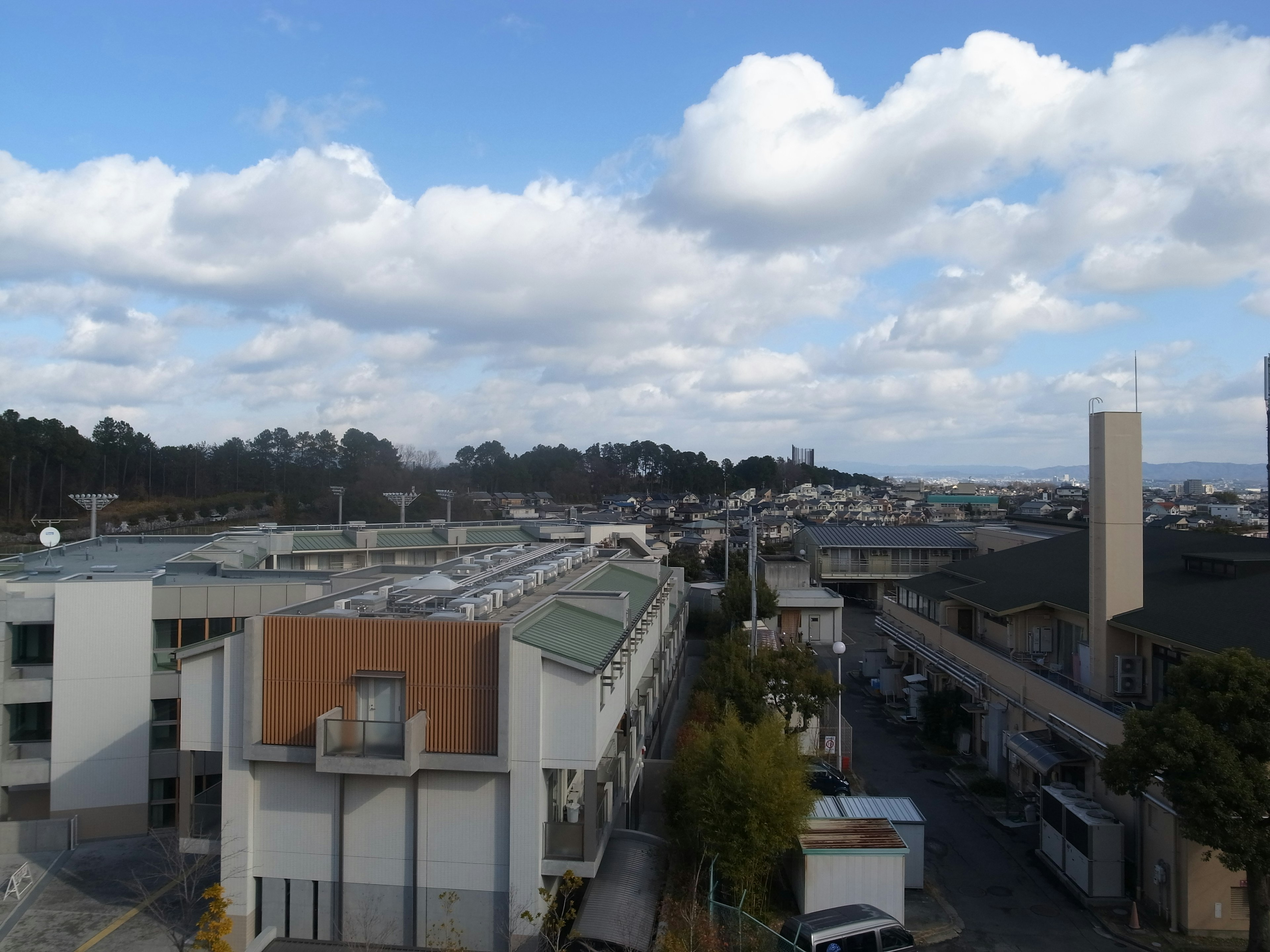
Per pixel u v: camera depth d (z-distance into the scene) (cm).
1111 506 2588
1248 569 2542
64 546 4181
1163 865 1953
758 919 1827
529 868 1698
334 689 1758
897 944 1628
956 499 16500
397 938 1753
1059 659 3045
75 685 2562
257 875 1805
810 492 18650
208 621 2744
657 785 2545
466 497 11988
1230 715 1664
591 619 2183
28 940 1898
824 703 2866
